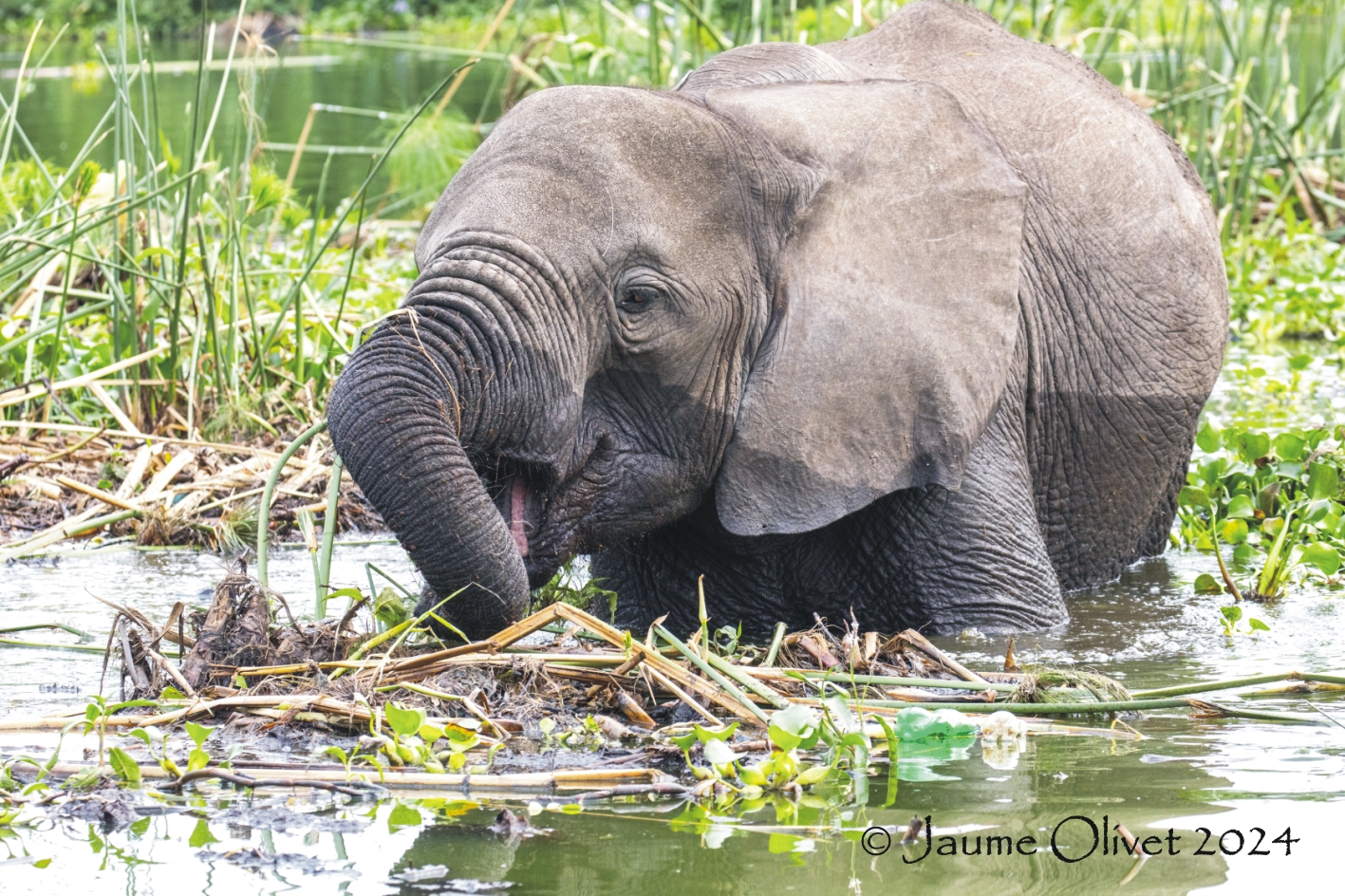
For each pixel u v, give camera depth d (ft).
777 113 30.96
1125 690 27.07
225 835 20.58
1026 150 37.37
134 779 22.56
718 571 33.55
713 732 22.76
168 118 116.98
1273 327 72.49
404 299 27.61
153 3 198.18
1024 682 26.94
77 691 28.09
